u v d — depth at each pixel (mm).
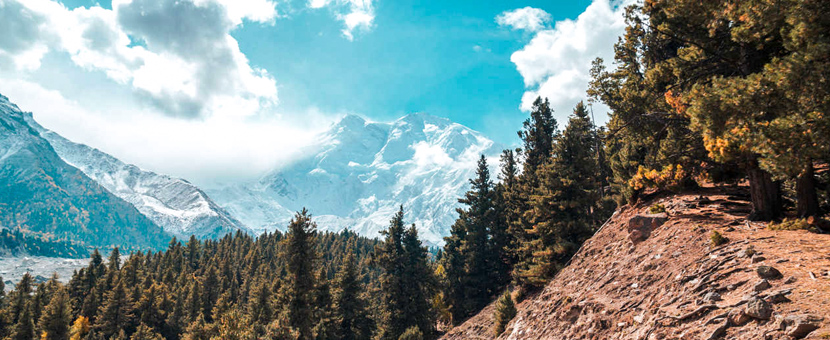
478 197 61344
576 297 15180
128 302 86562
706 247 11766
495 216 58562
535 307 18625
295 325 41281
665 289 10680
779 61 10750
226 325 37094
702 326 7746
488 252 57281
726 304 7980
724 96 11648
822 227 11289
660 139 21938
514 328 18875
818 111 9758
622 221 21500
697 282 9805
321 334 42469
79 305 100188
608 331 10750
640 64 27500
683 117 17531
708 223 14234
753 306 7109
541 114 62531
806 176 13133
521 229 49469
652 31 23781
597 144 44375
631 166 31891
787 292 7219
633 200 23375
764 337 6449
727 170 19062
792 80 10055
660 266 12422
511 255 55750
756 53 15234
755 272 8695
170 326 86438
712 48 17109
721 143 12492
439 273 74500
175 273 129750
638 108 21438
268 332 35500
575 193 35750
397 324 50000
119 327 81875
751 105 11008
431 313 52125
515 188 57656
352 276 51406
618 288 13031
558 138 39094
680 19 17766
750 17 12180
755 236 11297
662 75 19359
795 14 10570
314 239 45094
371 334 51812
